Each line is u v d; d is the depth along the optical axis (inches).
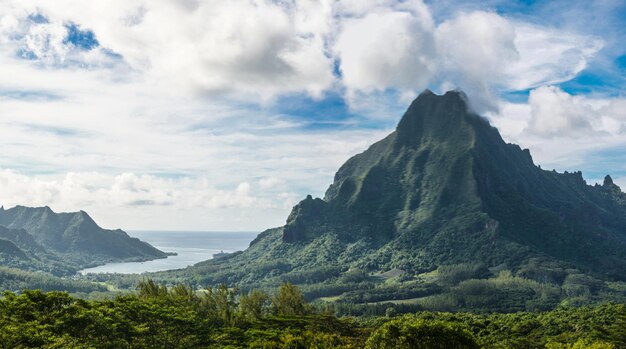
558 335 7229.3
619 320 7130.9
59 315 4392.2
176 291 7130.9
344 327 7194.9
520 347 6879.9
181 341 5275.6
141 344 4904.0
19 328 3895.2
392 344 4183.1
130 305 5221.5
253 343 5452.8
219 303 6958.7
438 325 4212.6
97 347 4333.2
